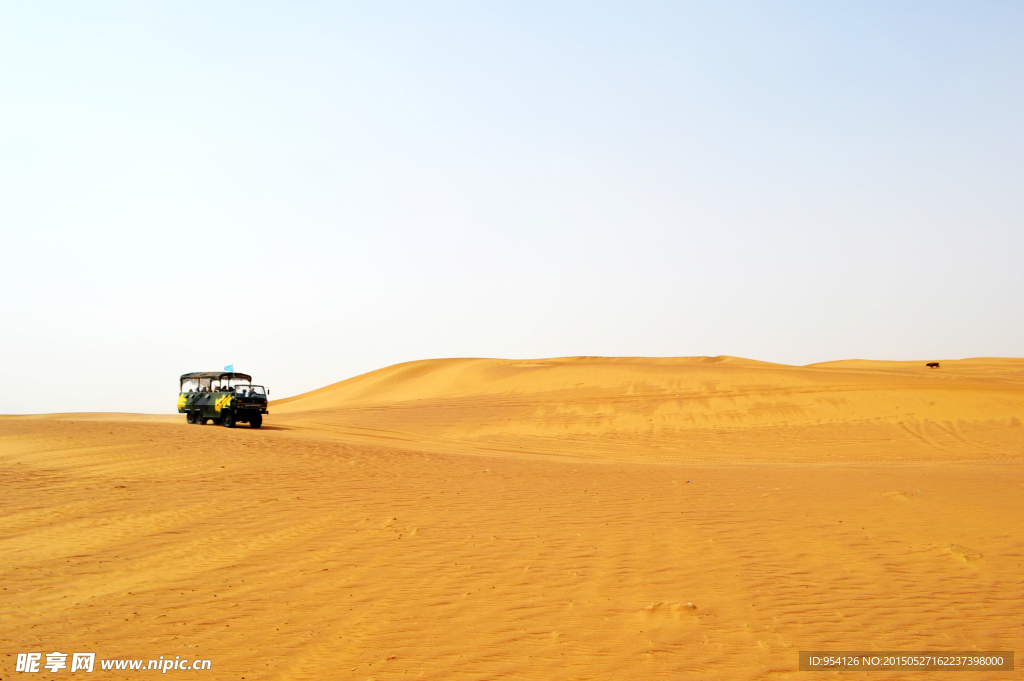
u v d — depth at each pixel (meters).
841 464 24.20
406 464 19.14
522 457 24.86
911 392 40.19
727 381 49.09
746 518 11.98
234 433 25.48
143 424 27.11
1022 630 6.70
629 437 36.53
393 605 7.58
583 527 11.29
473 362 73.94
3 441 20.39
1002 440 30.42
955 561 9.08
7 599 7.77
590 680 5.71
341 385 83.69
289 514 12.14
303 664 6.07
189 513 12.14
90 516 11.84
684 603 7.51
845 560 9.19
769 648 6.36
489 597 7.83
